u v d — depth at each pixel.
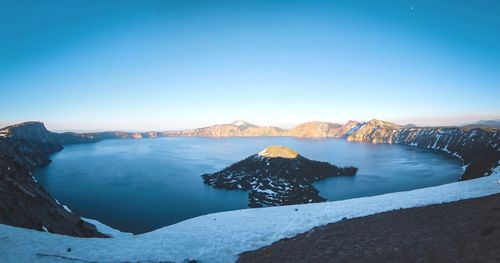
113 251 22.95
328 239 21.58
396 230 20.38
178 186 182.12
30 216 39.59
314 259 18.31
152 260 21.31
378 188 178.00
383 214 26.12
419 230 19.22
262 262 19.73
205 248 23.64
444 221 19.72
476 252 13.78
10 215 35.38
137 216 125.00
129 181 192.50
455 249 14.84
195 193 166.75
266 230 27.28
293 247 21.47
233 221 32.00
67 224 49.53
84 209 132.88
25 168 76.50
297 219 29.86
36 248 22.72
